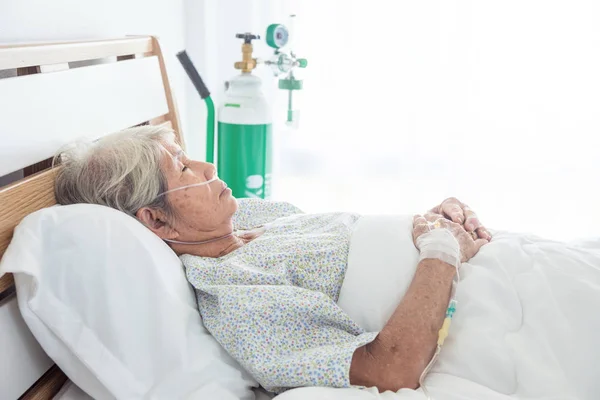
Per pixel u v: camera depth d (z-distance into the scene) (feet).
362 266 3.81
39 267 3.10
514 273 3.88
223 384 3.34
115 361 3.18
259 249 3.98
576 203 8.28
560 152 8.18
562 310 3.61
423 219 4.14
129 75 4.80
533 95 8.02
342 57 8.11
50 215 3.22
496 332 3.55
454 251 3.67
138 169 3.76
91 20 5.03
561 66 7.89
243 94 6.82
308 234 4.18
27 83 3.40
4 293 3.49
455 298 3.74
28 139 3.39
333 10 7.97
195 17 7.60
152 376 3.24
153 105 5.22
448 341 3.60
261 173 6.99
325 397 3.09
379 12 7.92
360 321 3.72
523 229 8.31
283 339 3.48
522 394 3.35
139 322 3.24
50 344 3.21
